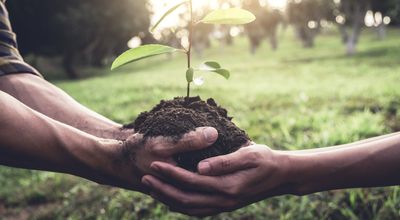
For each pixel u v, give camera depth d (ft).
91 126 4.72
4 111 3.57
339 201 8.40
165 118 4.09
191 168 4.05
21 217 10.37
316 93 25.17
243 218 8.52
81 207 10.15
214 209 4.01
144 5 73.36
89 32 68.23
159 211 8.83
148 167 4.04
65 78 77.10
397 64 44.50
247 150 3.81
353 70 42.11
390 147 3.93
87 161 4.01
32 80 4.90
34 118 3.78
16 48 5.02
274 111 20.58
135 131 4.56
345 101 20.92
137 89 35.96
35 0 62.08
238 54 113.39
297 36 145.07
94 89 39.34
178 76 54.34
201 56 115.55
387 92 21.45
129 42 96.37
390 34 123.54
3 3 4.89
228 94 28.55
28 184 12.36
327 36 144.05
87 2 68.90
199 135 3.88
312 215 8.00
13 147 3.65
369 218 7.86
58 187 11.87
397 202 7.75
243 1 107.34
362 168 3.93
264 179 3.87
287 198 8.84
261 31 111.04
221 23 4.14
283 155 3.94
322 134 13.03
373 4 84.28
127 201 9.80
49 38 67.15
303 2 107.04
